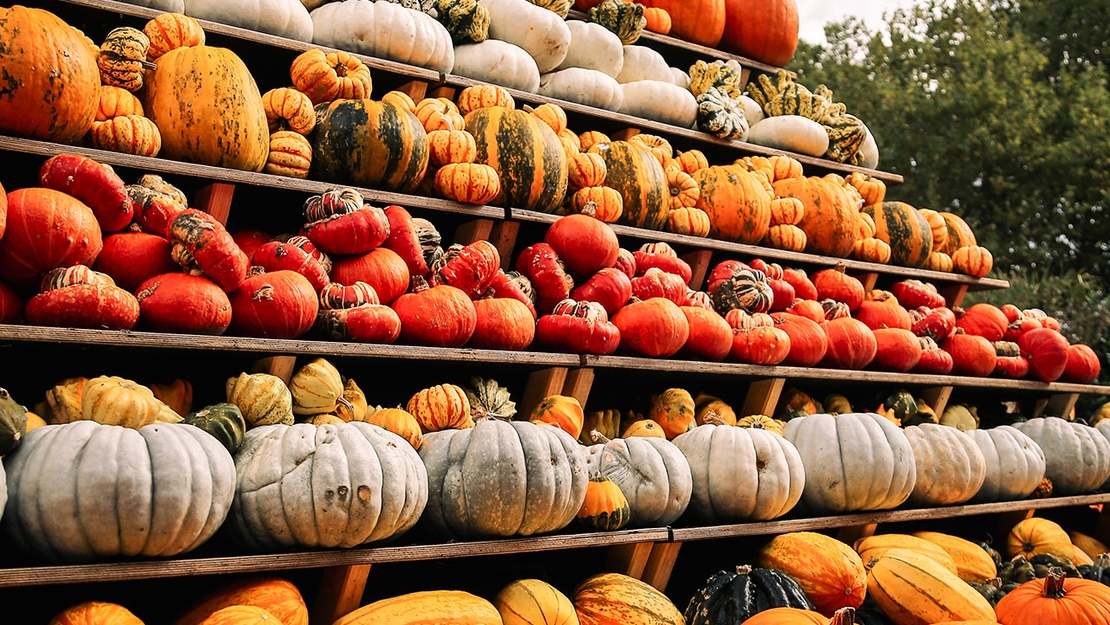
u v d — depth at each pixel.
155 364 3.29
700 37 5.57
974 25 14.40
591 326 3.66
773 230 4.93
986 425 5.56
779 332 4.20
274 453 2.67
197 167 3.18
